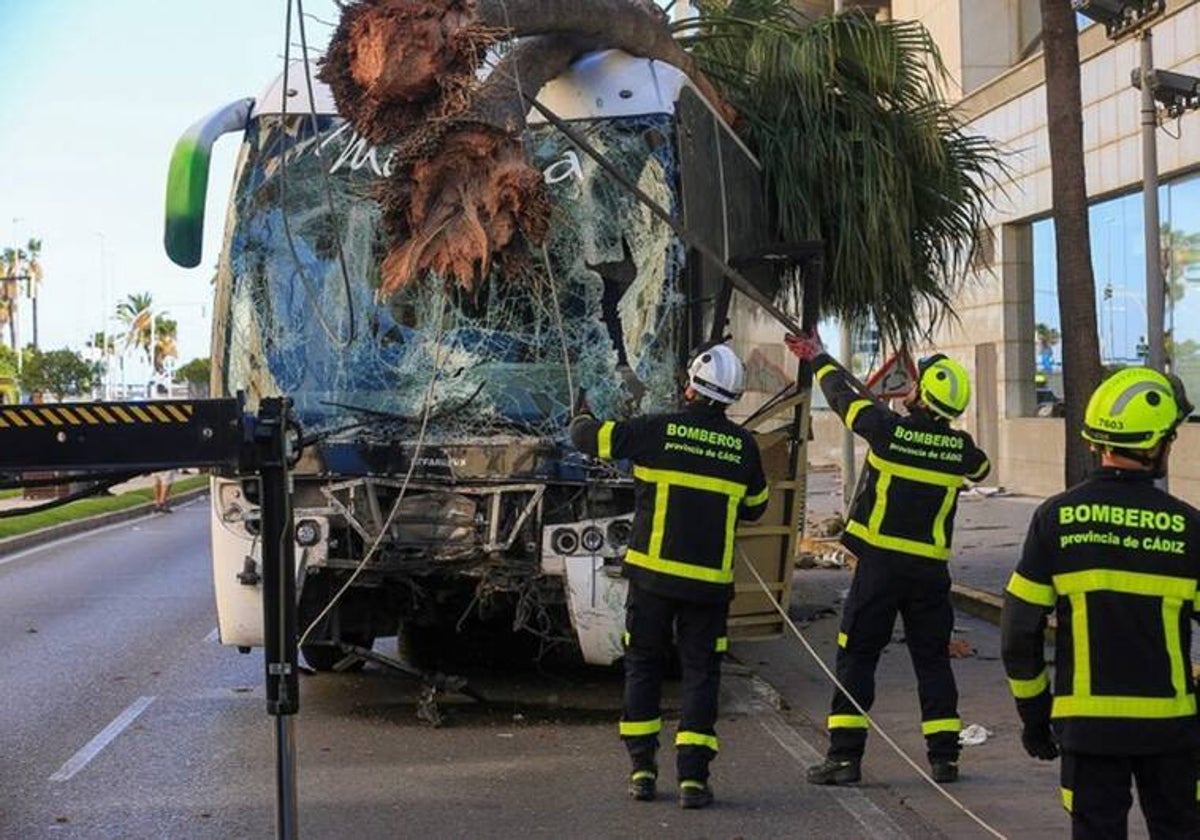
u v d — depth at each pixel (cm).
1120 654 412
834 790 679
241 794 672
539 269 793
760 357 921
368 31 625
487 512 794
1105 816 419
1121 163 1845
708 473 656
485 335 798
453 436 796
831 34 1031
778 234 1007
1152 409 416
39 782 693
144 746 765
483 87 651
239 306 816
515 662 1000
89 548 1936
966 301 2358
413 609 860
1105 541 416
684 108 807
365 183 810
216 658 1034
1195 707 416
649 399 784
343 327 808
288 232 780
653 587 652
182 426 451
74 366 7081
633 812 644
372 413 801
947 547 684
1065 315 1018
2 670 988
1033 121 2138
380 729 808
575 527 783
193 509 2861
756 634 855
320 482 807
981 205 1212
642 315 788
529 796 670
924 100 1098
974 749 746
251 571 808
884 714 832
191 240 780
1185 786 416
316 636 834
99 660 1027
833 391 708
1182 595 413
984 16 2378
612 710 856
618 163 793
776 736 796
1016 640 428
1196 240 1697
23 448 443
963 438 686
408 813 641
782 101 1020
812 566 1555
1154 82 961
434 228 641
